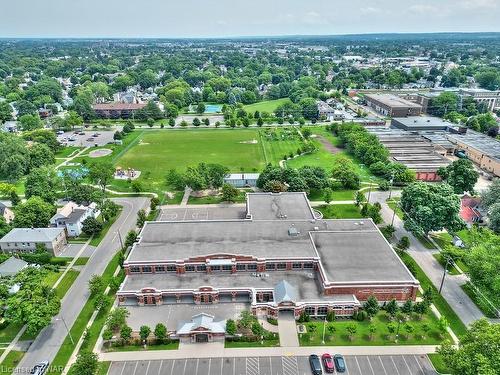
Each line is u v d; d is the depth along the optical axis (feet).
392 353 282.36
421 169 600.80
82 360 254.68
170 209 505.66
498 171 598.75
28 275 331.98
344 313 318.86
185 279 348.79
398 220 472.03
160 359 278.87
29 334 303.27
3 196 543.39
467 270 376.68
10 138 617.62
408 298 329.93
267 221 416.87
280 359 277.64
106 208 475.72
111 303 335.88
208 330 291.38
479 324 249.55
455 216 404.77
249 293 334.85
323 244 377.09
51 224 441.27
